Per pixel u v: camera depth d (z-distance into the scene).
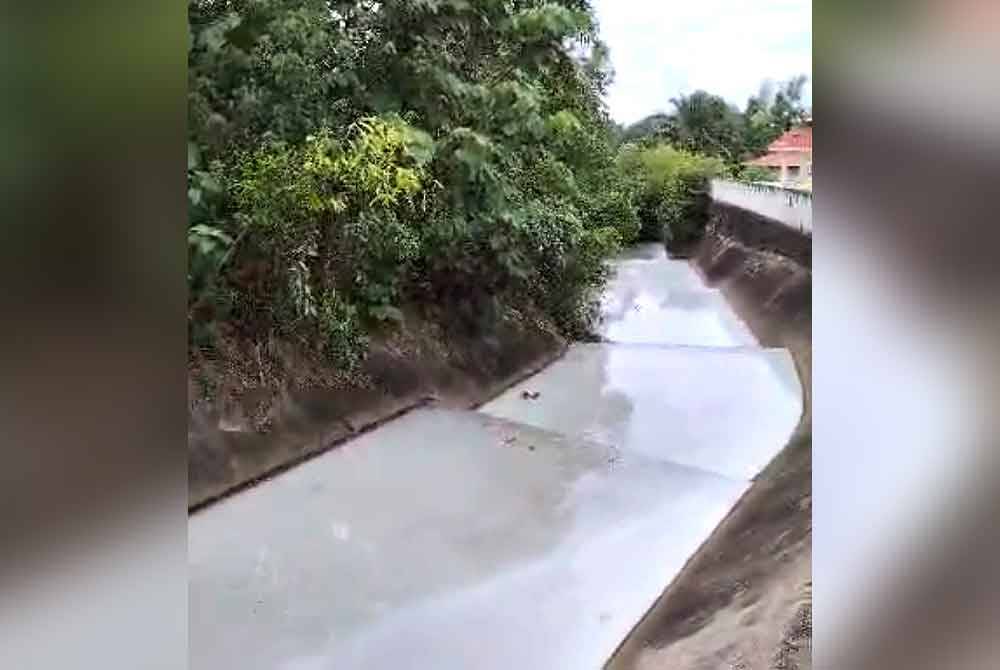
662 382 6.97
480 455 5.22
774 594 3.06
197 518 4.09
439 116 5.84
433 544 4.05
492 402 6.42
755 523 3.90
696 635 3.11
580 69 8.07
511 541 4.09
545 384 6.94
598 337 8.62
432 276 6.51
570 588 3.66
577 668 3.09
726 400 6.39
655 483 4.86
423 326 6.45
